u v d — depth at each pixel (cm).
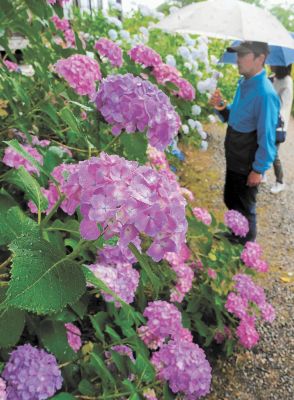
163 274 231
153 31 639
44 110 187
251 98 320
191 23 428
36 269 72
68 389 150
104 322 180
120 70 352
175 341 175
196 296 274
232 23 397
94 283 91
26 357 125
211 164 605
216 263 284
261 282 376
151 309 183
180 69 583
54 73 223
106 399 146
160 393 206
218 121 691
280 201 535
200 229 248
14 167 157
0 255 151
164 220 84
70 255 96
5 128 184
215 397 261
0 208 123
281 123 470
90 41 341
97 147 181
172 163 427
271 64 445
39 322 133
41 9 171
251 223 356
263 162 324
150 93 150
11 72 222
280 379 281
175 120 156
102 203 82
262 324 326
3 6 170
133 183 85
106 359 167
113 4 630
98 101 152
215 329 272
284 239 451
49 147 191
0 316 89
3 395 108
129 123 149
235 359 289
